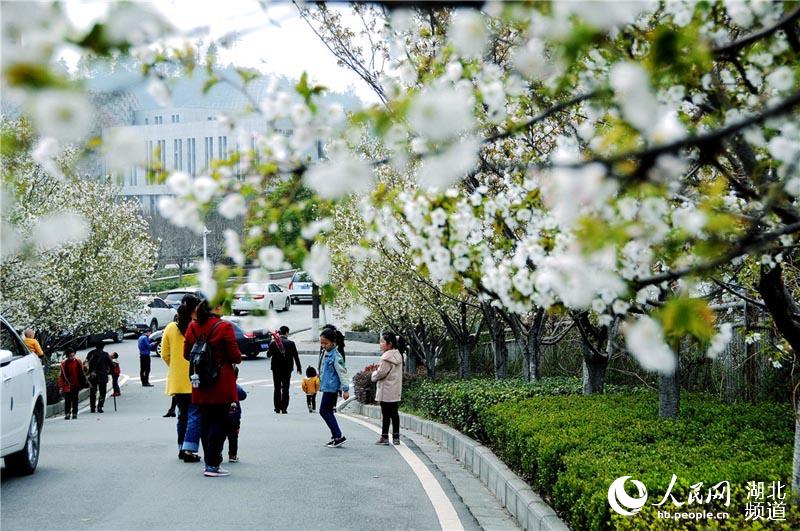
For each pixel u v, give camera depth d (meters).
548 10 2.94
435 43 8.10
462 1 3.00
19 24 2.13
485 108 6.98
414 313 22.00
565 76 4.52
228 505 9.22
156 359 38.41
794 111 4.30
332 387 13.89
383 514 8.90
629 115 2.79
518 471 9.98
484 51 6.50
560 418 10.53
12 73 2.00
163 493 9.81
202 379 10.66
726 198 5.54
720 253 3.73
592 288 3.62
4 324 11.17
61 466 11.59
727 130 2.77
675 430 9.73
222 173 3.92
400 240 8.89
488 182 9.88
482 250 5.16
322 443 14.38
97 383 22.80
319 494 9.82
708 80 4.51
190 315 12.40
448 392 15.38
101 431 16.41
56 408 22.17
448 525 8.48
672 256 4.61
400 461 12.38
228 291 4.30
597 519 6.48
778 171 5.34
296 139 3.77
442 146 3.46
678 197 4.80
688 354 15.38
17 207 17.08
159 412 22.44
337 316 26.50
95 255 27.61
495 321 18.66
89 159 3.02
